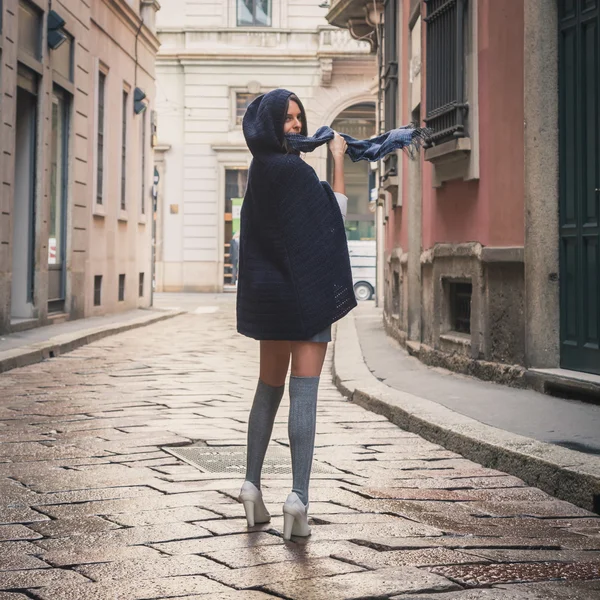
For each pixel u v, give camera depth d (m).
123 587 3.19
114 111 20.67
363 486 4.89
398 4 14.12
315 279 3.72
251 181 3.80
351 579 3.26
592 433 5.80
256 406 4.00
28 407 7.62
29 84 14.94
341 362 10.34
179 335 16.03
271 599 3.06
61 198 17.23
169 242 36.12
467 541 3.82
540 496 4.76
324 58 35.31
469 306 9.43
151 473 5.12
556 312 7.70
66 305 17.42
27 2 14.60
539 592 3.15
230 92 36.09
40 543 3.75
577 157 7.36
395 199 14.26
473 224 8.84
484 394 7.54
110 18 20.12
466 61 8.80
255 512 4.00
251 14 36.06
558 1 7.62
